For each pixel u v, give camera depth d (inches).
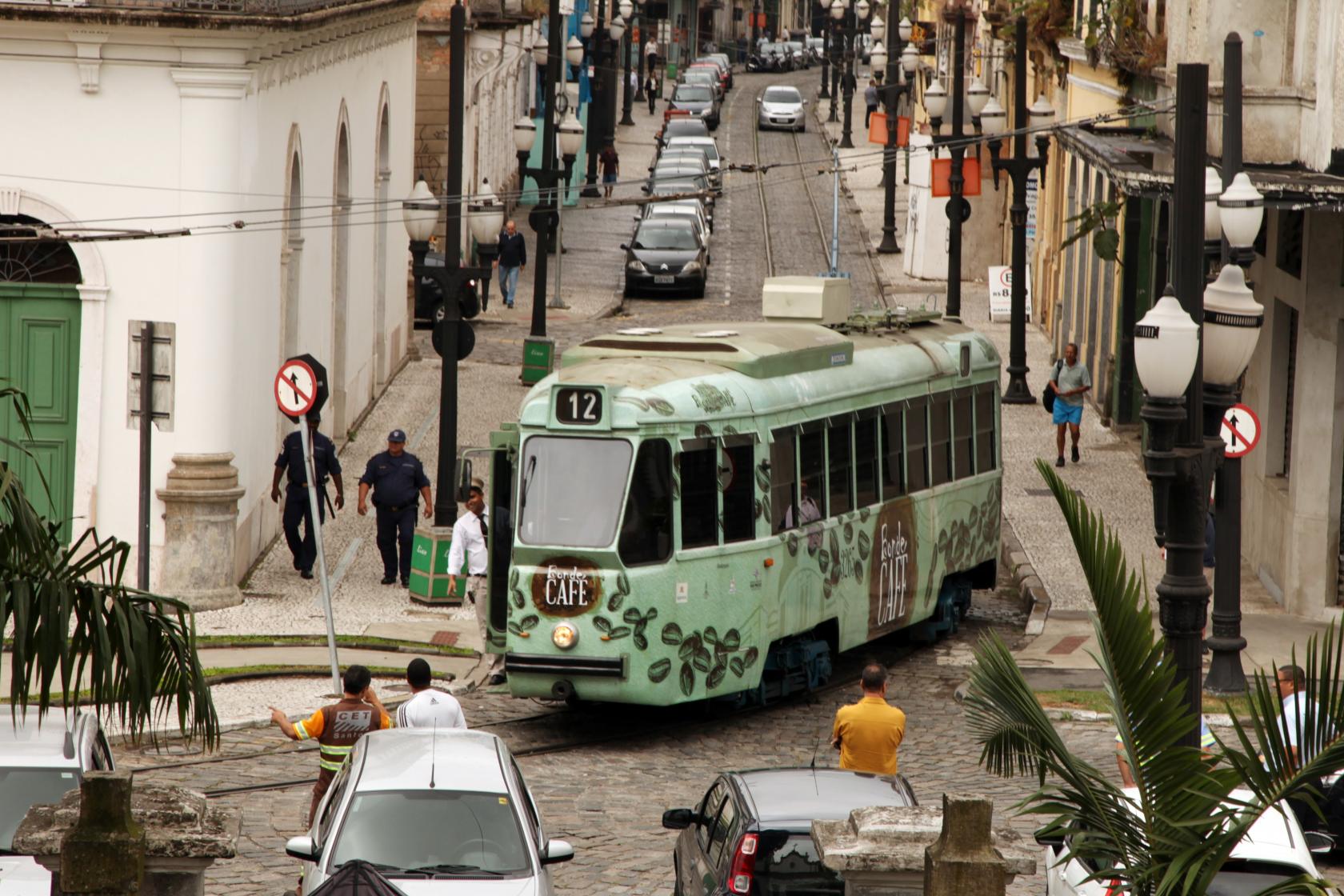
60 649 1393.9
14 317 3144.7
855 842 1289.4
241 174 3157.0
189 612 1466.5
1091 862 1507.1
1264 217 3513.8
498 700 2775.6
